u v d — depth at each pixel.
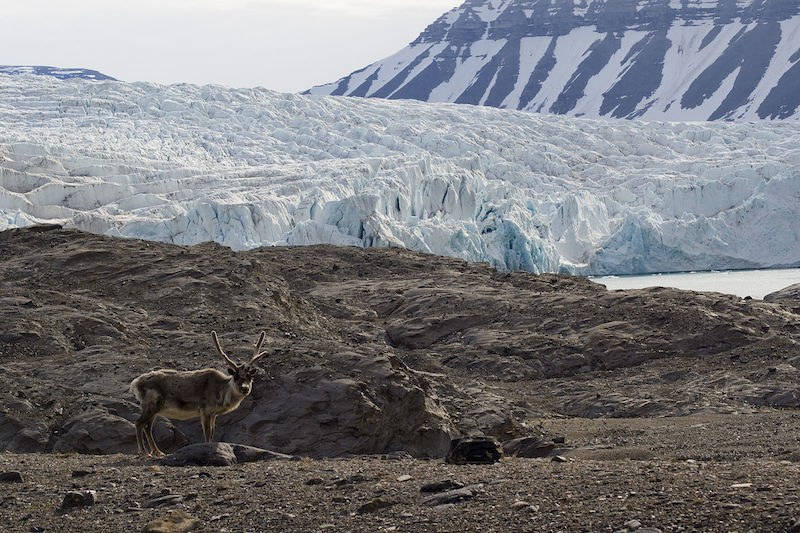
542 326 49.78
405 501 12.71
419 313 53.34
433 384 30.22
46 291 38.34
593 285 62.44
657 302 51.09
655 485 12.13
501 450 17.59
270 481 14.57
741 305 50.66
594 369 44.50
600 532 10.45
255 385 24.00
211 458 16.83
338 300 56.06
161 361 27.78
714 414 34.44
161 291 43.41
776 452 21.81
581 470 14.21
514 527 10.97
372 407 23.36
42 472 16.20
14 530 12.27
